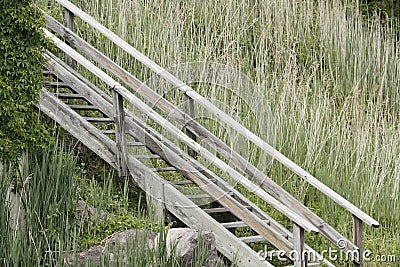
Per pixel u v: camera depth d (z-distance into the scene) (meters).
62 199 6.79
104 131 8.66
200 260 6.26
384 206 9.41
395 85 12.30
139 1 10.99
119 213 7.48
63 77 8.82
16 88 7.38
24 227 6.66
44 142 7.32
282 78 11.21
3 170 6.58
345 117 10.90
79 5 10.94
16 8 7.38
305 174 8.13
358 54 12.48
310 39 12.62
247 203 8.35
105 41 10.45
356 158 9.77
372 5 16.11
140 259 5.96
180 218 7.79
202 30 11.36
